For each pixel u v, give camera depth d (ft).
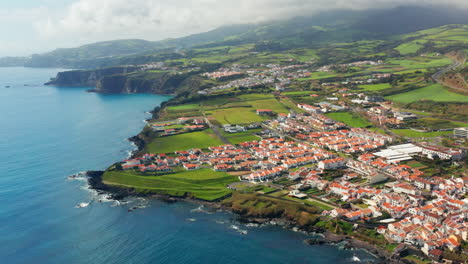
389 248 617.62
